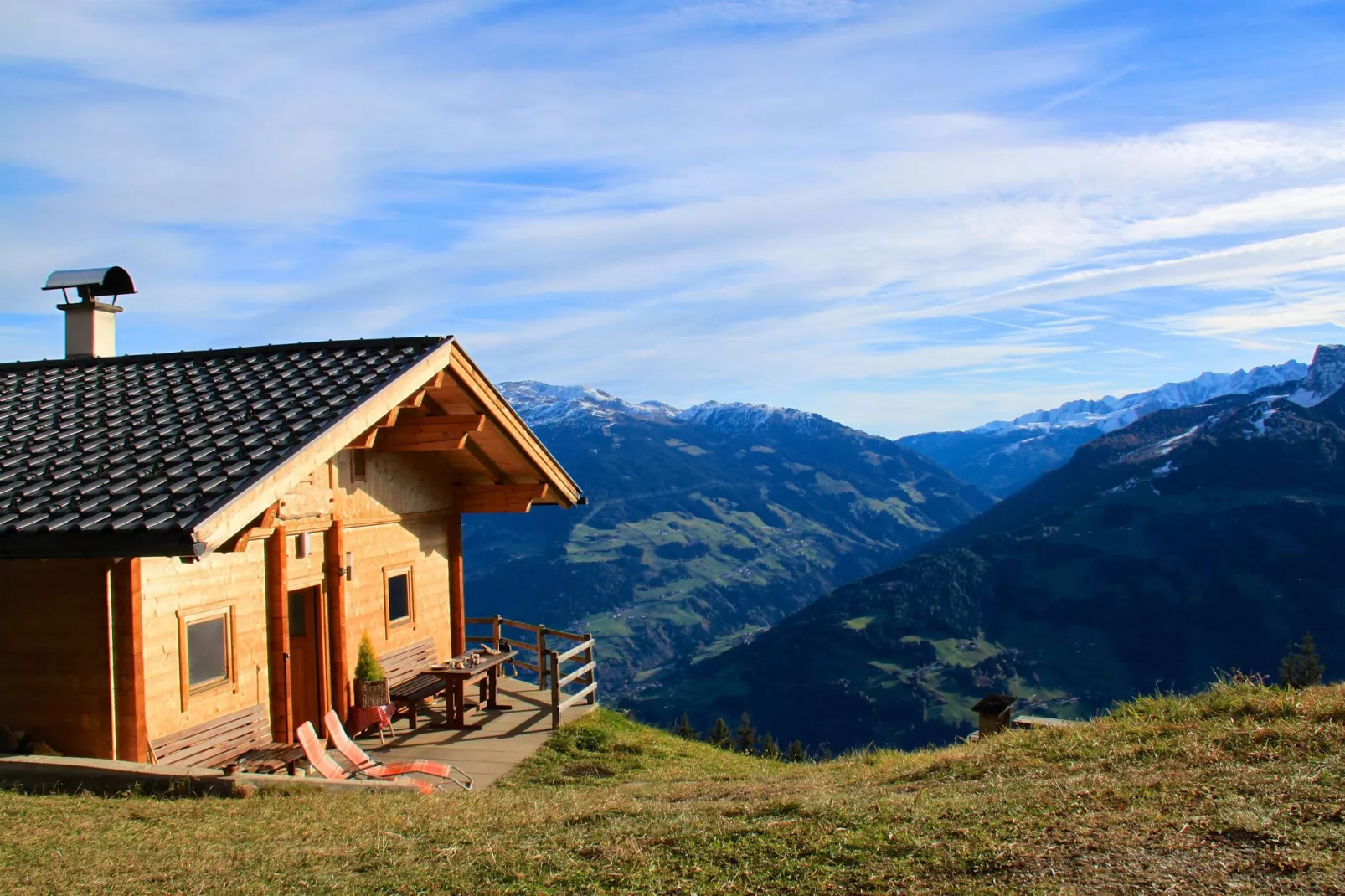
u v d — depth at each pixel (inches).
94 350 509.7
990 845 193.9
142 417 398.0
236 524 315.0
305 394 399.5
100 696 341.7
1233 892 158.7
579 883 203.5
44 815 273.7
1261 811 190.2
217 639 393.4
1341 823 179.9
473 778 414.3
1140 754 259.4
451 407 502.9
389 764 393.7
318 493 452.4
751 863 203.9
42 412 418.3
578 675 534.6
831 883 187.5
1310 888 156.1
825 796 263.0
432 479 569.0
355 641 483.2
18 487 339.6
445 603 583.8
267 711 418.3
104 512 313.0
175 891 213.0
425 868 222.8
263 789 325.1
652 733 526.9
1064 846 188.9
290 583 435.8
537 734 490.0
